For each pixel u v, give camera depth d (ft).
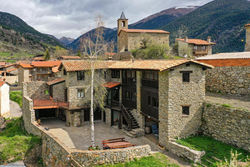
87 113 96.17
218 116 60.18
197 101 64.90
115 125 89.30
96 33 73.41
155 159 54.80
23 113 100.27
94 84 89.71
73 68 86.58
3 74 251.80
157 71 66.08
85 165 52.13
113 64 95.30
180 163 52.80
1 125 107.55
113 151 53.26
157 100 67.92
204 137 63.36
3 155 70.38
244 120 53.01
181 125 63.00
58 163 58.39
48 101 92.89
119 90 90.68
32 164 69.56
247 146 52.03
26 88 100.68
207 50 213.05
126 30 199.31
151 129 78.74
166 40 206.39
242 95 74.43
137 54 171.01
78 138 72.33
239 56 79.77
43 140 71.36
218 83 83.35
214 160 49.65
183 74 63.16
